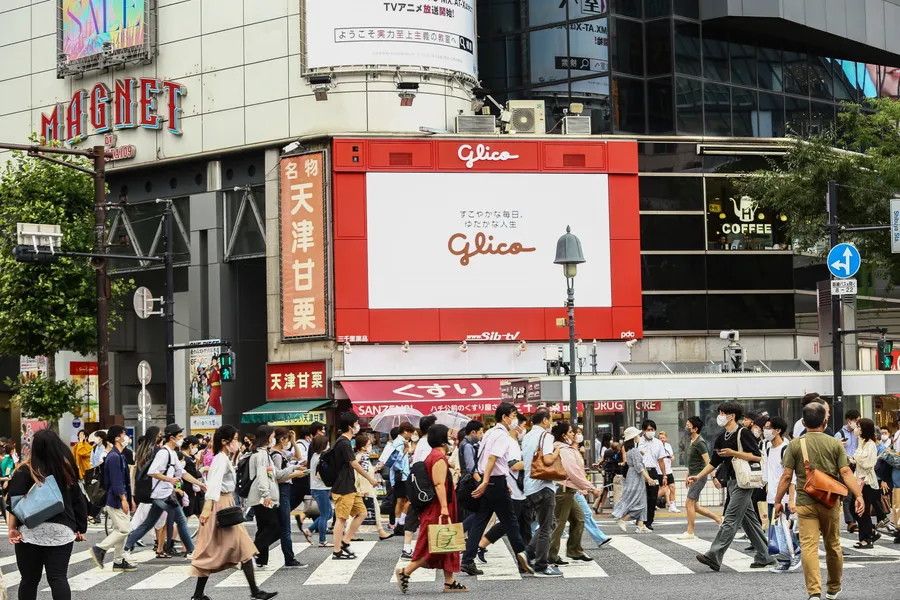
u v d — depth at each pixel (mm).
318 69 40562
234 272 43062
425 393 39938
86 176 38312
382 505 22078
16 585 15977
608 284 41281
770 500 15203
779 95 44875
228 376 30609
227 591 14688
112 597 14383
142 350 49125
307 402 40344
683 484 30250
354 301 40125
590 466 30344
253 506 16781
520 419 19547
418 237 40500
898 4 47969
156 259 31047
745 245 42562
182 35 43375
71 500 11477
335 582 15336
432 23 40875
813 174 37438
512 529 15414
